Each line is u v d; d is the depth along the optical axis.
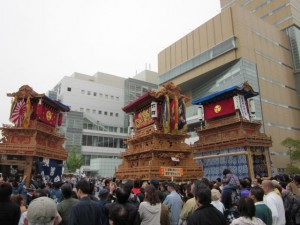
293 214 9.55
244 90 37.59
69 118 91.19
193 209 8.82
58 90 107.50
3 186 6.79
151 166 27.56
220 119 39.72
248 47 82.81
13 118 29.91
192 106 97.31
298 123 92.31
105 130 100.06
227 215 9.22
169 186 11.24
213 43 90.06
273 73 88.62
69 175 51.25
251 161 34.50
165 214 8.62
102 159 85.12
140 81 116.56
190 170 29.88
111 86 113.56
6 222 6.45
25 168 28.14
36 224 5.29
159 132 29.45
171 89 31.19
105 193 9.86
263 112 78.56
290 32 100.56
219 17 89.56
